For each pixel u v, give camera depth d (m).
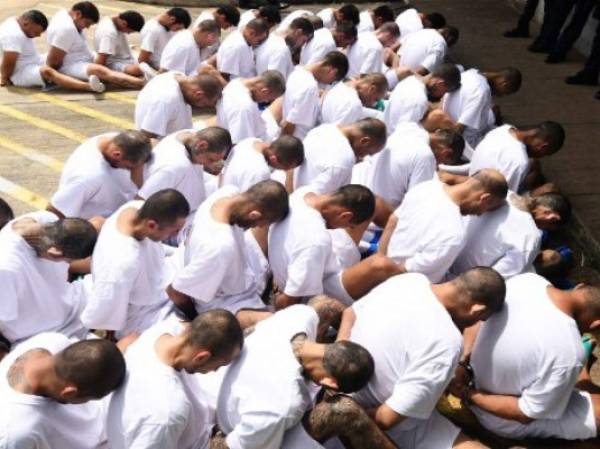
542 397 3.08
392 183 4.73
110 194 4.38
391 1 11.59
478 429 3.53
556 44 8.16
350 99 5.67
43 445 2.71
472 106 5.85
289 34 7.25
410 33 7.80
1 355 3.45
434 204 3.89
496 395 3.27
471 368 3.41
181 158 4.45
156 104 5.38
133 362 2.81
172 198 3.49
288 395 2.79
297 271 3.74
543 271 4.50
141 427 2.66
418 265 3.89
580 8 7.82
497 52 8.59
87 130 6.41
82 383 2.60
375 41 7.22
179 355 2.79
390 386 3.11
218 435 3.02
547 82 7.57
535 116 6.69
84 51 7.41
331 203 3.81
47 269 3.54
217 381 3.28
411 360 3.01
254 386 2.86
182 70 7.10
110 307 3.48
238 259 3.78
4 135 6.24
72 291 3.80
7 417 2.63
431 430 3.21
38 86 7.30
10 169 5.65
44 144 6.10
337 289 3.95
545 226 4.16
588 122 6.57
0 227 3.71
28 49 7.16
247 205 3.65
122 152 4.26
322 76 6.00
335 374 2.75
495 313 3.25
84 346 2.65
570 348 3.02
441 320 3.01
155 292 3.80
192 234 3.72
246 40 7.06
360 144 4.59
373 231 4.72
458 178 5.02
